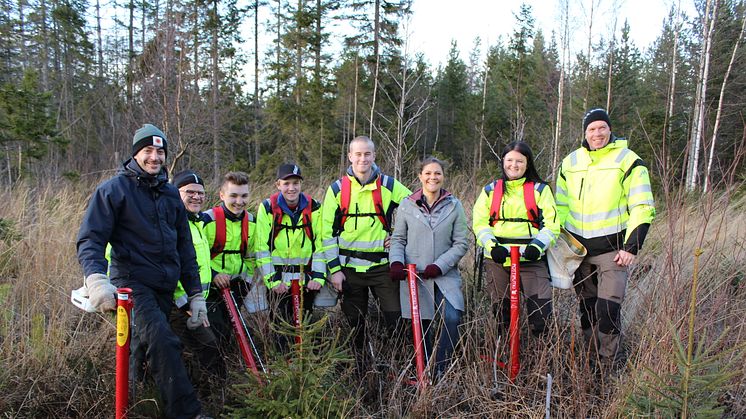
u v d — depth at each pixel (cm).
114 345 368
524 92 2045
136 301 286
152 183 297
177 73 880
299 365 293
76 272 469
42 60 2278
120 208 287
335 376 353
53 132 1090
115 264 293
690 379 233
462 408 330
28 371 333
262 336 363
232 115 1880
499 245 362
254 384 302
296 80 2117
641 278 412
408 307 391
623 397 283
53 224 576
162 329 283
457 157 2869
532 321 366
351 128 1988
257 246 400
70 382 331
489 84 3066
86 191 850
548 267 382
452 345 366
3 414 301
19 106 1038
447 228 388
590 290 382
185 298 334
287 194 400
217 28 2302
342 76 2064
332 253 400
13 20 2148
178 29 917
